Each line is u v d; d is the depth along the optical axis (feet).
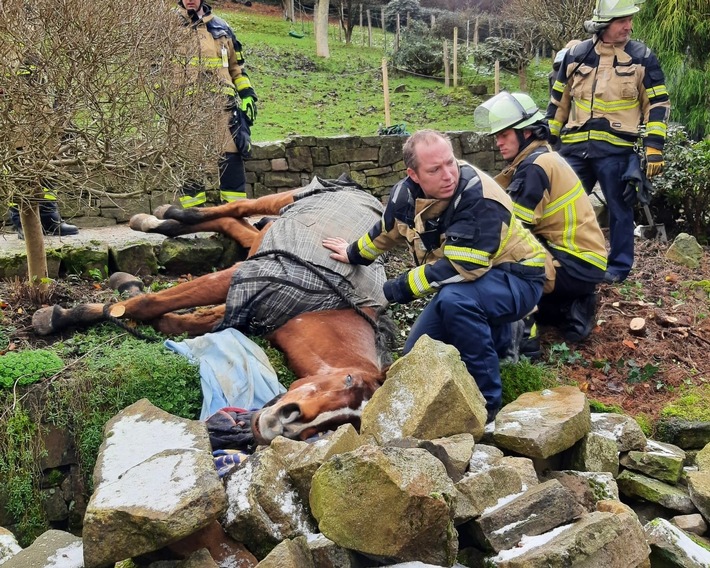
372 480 8.03
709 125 35.27
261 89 47.67
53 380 12.79
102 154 13.88
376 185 23.68
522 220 14.40
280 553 7.80
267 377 13.32
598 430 12.50
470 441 10.34
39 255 15.89
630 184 17.97
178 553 8.62
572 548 8.46
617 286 18.88
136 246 17.95
